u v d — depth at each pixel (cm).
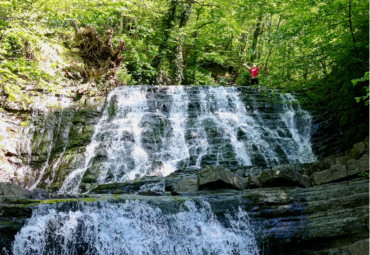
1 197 523
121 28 1842
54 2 868
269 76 990
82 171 980
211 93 1392
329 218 540
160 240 541
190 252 544
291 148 1141
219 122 1232
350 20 868
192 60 2106
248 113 1292
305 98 1077
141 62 1499
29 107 1190
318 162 769
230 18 1836
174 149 1102
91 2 845
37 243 500
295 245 542
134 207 557
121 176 953
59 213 523
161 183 756
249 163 1041
